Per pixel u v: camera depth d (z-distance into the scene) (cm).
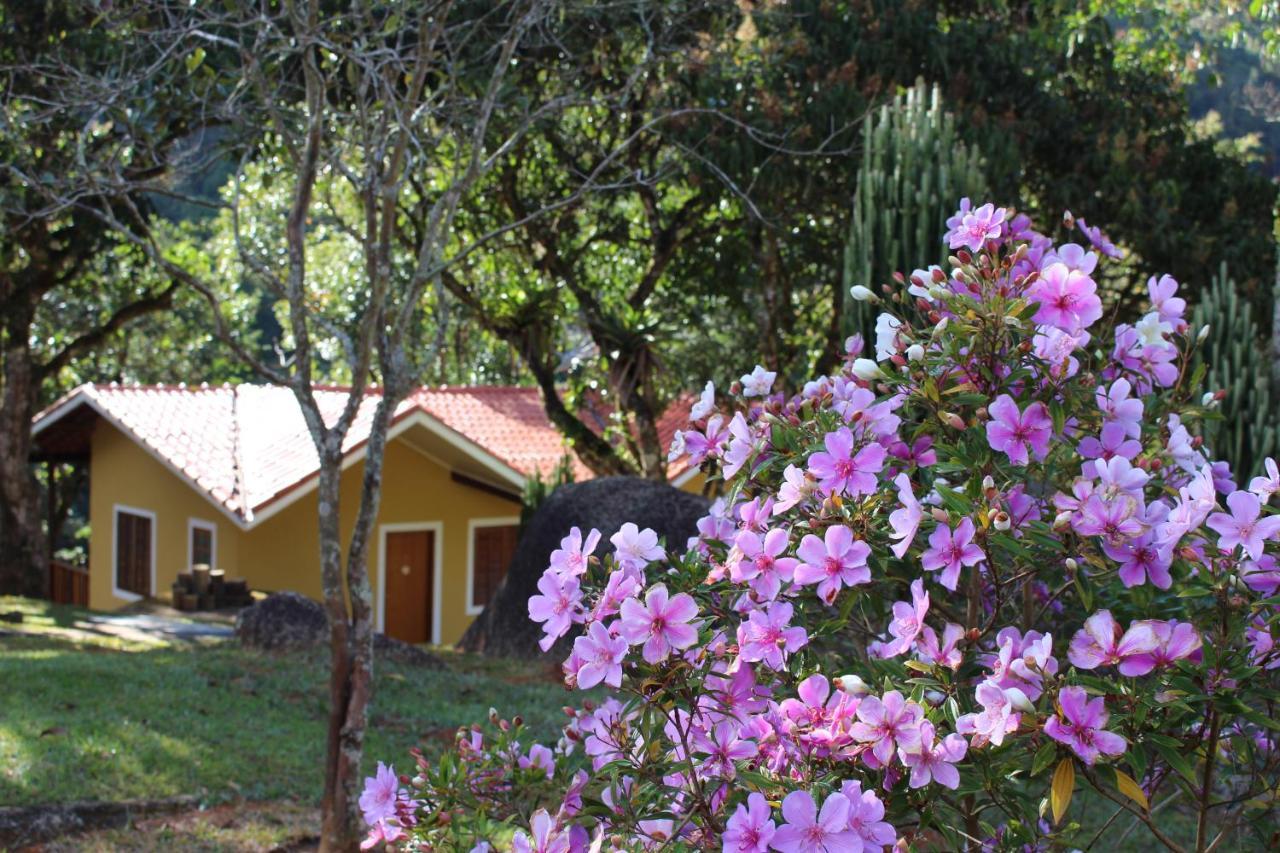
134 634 1293
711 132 1209
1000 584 256
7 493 1764
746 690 246
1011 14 1516
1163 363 285
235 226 592
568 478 1542
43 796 614
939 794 226
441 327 601
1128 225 1377
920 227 732
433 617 1791
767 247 1433
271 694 852
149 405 1856
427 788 273
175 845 589
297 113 736
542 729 773
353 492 1686
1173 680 209
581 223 1622
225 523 1680
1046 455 251
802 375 1416
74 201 619
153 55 855
